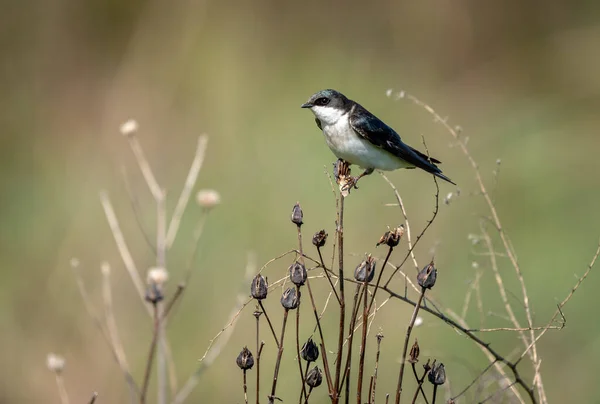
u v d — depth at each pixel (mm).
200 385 10820
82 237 13141
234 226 13438
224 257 12805
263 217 13664
